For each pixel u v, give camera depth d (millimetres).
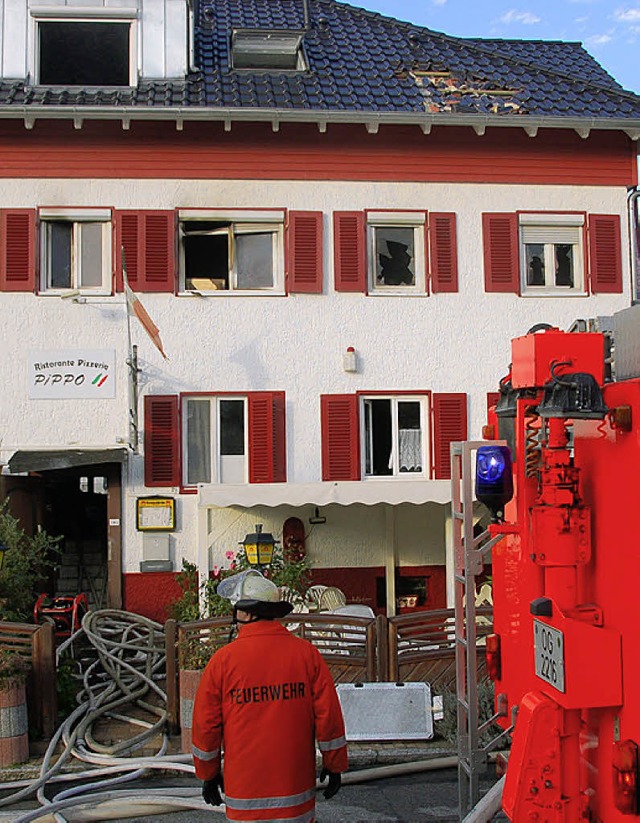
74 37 14281
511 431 4902
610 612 3721
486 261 13906
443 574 14008
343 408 13555
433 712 8703
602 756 3711
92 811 6891
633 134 14031
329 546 13695
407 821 6746
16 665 8328
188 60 14383
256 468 13383
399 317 13773
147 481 13195
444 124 13562
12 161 13320
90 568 15375
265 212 13617
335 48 15859
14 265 13242
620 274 14180
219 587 4973
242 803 4559
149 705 9680
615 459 3697
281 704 4641
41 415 13156
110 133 13438
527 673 4422
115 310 13352
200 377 13422
